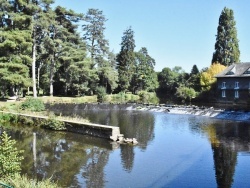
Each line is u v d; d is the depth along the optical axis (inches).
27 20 1748.3
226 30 2952.8
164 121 1402.6
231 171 616.1
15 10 1782.7
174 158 714.2
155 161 686.5
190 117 1576.0
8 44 1568.7
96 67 2502.5
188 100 2618.1
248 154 751.1
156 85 3363.7
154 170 620.4
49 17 1945.1
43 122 1112.2
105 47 2591.0
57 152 752.3
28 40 1734.7
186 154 753.0
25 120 1179.3
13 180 363.3
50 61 2199.8
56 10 2190.0
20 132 1009.5
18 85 1689.2
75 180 553.6
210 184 544.4
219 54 2945.4
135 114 1711.4
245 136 999.6
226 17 2947.8
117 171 610.2
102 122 1342.3
